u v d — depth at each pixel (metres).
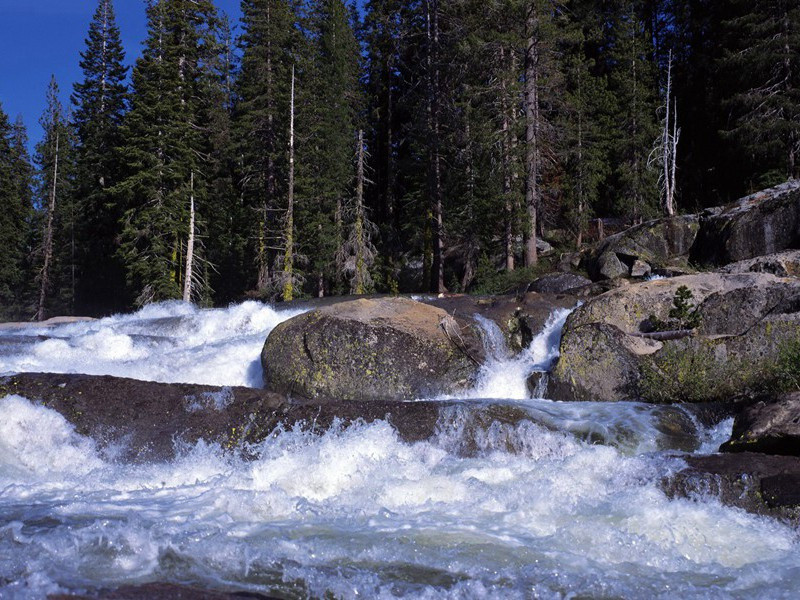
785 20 31.25
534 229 30.11
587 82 37.88
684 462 8.30
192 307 23.42
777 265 17.16
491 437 9.81
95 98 49.59
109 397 10.73
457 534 7.06
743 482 7.67
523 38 31.17
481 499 8.21
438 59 35.75
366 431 9.91
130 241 38.34
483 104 33.44
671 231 23.30
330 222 39.47
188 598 5.30
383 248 42.38
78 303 50.38
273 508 7.96
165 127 37.19
